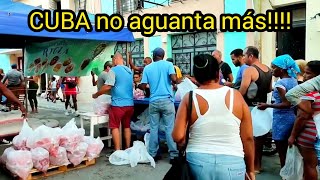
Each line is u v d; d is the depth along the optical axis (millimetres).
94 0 14805
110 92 5652
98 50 7348
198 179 2240
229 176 2184
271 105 4031
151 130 5191
